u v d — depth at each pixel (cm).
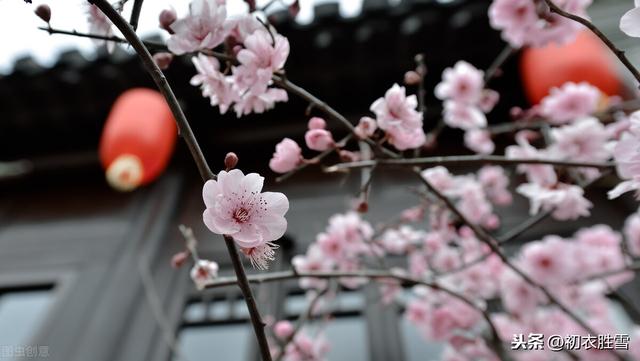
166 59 113
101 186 335
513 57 296
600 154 185
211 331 236
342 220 199
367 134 118
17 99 312
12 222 317
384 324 226
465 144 321
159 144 221
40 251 288
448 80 223
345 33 295
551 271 198
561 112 216
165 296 247
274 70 102
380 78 314
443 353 209
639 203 254
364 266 234
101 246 283
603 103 226
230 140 332
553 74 215
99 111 320
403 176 307
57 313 245
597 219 265
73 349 225
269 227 69
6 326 255
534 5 150
